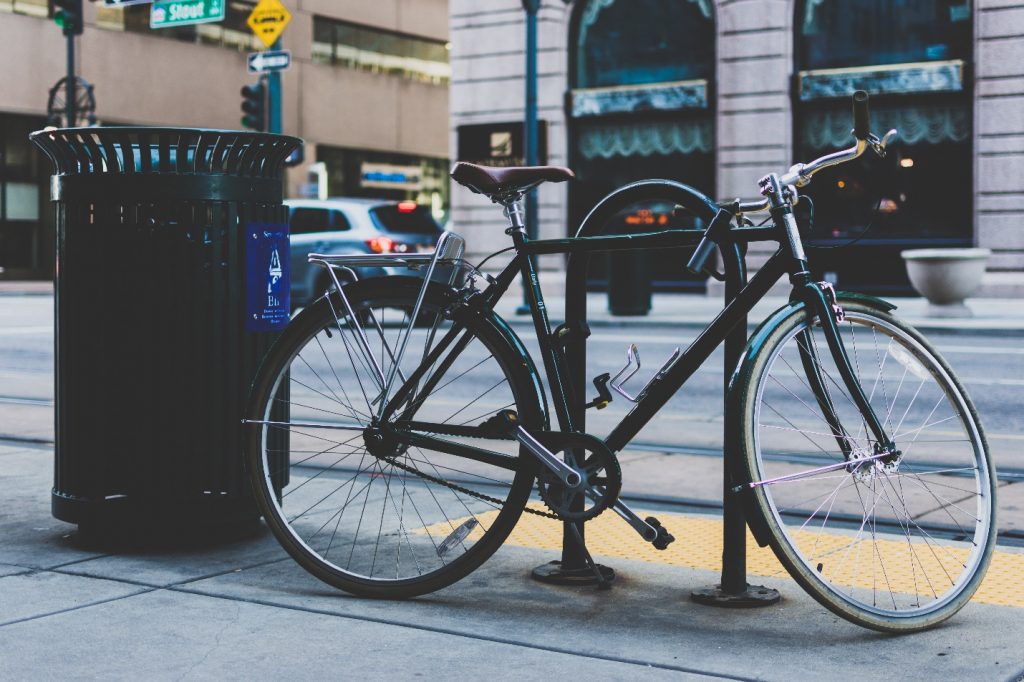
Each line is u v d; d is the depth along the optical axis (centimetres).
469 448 362
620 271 1650
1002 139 1955
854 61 2094
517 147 2336
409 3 4144
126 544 415
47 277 3491
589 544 433
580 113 2289
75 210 409
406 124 4172
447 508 482
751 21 2127
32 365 1195
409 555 401
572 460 355
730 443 325
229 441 412
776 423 751
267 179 421
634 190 360
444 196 4416
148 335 405
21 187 3416
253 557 405
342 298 371
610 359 1179
